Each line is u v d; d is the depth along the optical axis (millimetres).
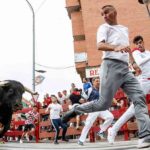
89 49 37219
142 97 6602
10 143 15375
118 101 13586
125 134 13117
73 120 15797
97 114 11602
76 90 15258
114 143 10617
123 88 6777
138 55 8250
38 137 16438
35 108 16719
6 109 9727
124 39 6773
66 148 10266
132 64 8117
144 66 9000
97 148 9250
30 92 10328
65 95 17734
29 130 17141
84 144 11750
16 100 9797
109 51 6605
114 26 6797
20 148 11195
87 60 37219
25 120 17203
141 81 9023
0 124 9781
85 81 13648
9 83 9852
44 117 16828
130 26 37188
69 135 16047
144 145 6402
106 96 6648
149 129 6445
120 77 6652
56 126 14227
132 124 13047
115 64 6637
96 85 12422
